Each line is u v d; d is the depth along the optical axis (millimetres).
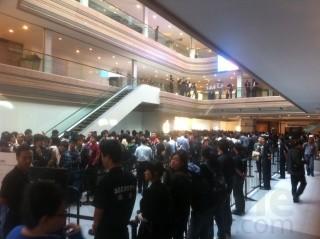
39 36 16656
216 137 14773
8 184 3027
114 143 2885
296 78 8977
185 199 3775
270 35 5281
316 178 13008
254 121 30781
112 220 2721
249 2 3936
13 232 1625
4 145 7617
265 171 9969
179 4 4043
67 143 7996
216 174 4777
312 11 4191
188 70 26781
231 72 25609
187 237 4441
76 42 17719
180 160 3969
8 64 11812
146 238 3244
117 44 18562
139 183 8461
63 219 1642
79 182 6691
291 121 33500
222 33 5250
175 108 22578
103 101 16062
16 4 12398
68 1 14867
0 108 11875
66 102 14578
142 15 24281
